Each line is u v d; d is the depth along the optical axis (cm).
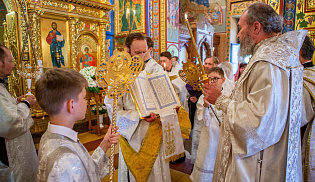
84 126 518
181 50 914
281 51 118
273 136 114
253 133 112
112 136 117
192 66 158
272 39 125
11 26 454
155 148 206
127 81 131
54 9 492
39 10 459
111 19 693
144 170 204
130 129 203
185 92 354
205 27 1049
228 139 128
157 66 230
